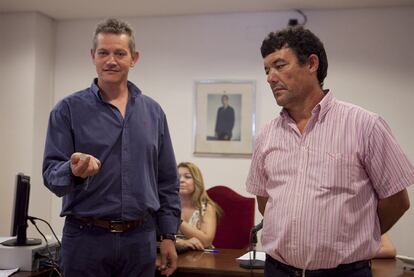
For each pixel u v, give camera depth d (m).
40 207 4.07
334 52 3.75
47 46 4.14
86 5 3.80
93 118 1.63
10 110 4.00
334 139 1.32
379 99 3.68
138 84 4.09
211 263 2.28
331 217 1.28
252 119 3.87
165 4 3.73
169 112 4.04
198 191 3.06
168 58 4.04
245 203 3.21
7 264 2.06
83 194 1.58
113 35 1.64
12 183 3.99
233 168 3.91
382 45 3.68
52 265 2.10
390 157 1.29
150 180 1.70
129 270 1.63
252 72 3.89
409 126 3.63
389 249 2.47
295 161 1.37
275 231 1.37
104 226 1.58
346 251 1.28
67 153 1.61
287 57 1.36
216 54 3.96
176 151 4.02
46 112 4.15
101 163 1.60
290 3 3.65
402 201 1.35
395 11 3.66
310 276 1.31
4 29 4.02
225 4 3.71
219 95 3.94
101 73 1.64
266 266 1.46
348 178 1.29
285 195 1.36
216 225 3.11
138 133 1.67
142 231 1.64
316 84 1.41
